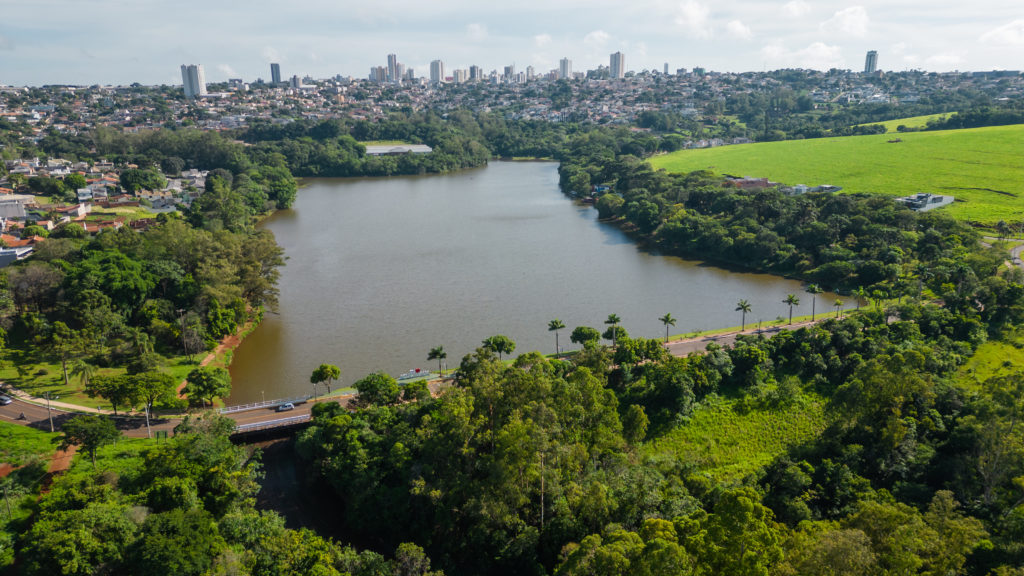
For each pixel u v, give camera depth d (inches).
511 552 4119.1
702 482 4704.7
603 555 2925.7
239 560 3722.9
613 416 5108.3
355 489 4667.8
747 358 6446.9
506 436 4217.5
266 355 7583.7
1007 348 6781.5
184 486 4357.8
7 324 7027.6
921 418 4980.3
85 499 4121.6
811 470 4488.2
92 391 5797.2
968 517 3602.4
